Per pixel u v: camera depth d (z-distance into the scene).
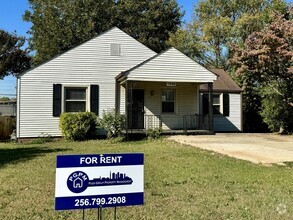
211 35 29.55
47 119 14.98
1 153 10.48
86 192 2.97
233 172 7.06
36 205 4.78
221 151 10.26
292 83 15.53
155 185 5.90
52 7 27.42
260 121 20.05
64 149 11.30
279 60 13.91
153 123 16.22
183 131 15.51
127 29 28.25
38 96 14.89
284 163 8.22
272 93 16.73
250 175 6.77
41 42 27.22
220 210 4.52
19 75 14.66
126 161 3.10
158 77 14.46
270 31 13.66
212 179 6.40
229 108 18.50
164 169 7.37
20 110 14.65
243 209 4.57
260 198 5.11
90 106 15.51
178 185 5.92
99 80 15.74
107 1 27.66
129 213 4.41
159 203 4.85
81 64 15.52
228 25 28.92
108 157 3.05
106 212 4.45
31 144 13.43
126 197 3.08
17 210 4.55
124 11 28.73
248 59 14.34
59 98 15.14
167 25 30.61
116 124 14.29
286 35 13.49
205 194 5.33
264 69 14.41
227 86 18.77
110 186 3.04
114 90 15.93
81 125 14.34
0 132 18.30
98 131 15.30
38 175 6.80
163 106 16.52
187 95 16.80
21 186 5.89
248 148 10.95
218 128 18.23
